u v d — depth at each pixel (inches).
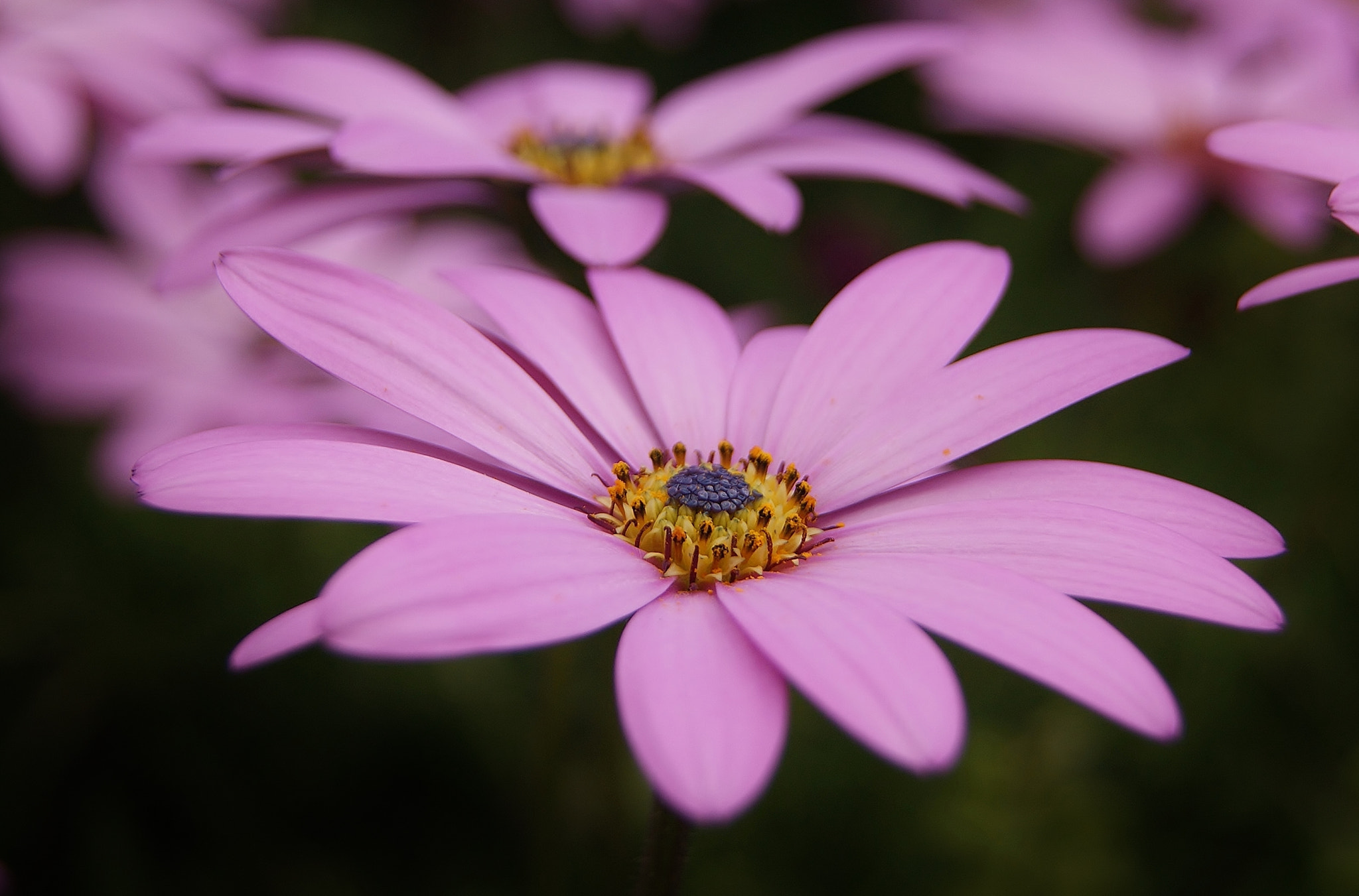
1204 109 10.3
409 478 6.0
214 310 9.6
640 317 6.9
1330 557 8.7
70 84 9.1
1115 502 6.2
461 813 8.4
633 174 7.9
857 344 6.8
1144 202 9.2
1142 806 8.3
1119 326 9.8
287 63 8.1
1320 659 8.5
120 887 7.9
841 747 8.3
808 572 6.2
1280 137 6.5
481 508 6.1
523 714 8.5
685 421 6.8
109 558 8.9
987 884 7.8
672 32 12.7
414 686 8.5
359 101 8.1
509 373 6.5
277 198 7.6
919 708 5.4
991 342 10.3
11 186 10.2
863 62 8.2
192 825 8.3
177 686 8.6
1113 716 5.4
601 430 6.7
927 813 8.1
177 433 8.8
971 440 6.4
